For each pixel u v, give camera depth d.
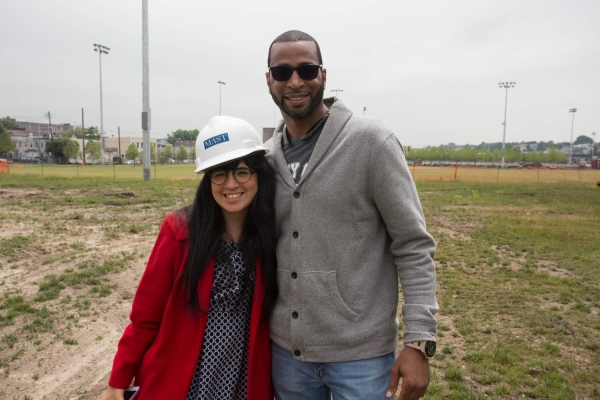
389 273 1.72
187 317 1.75
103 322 4.30
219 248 1.78
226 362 1.80
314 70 1.65
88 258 6.51
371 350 1.64
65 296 4.93
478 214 12.20
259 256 1.77
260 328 1.85
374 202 1.62
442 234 9.09
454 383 3.25
